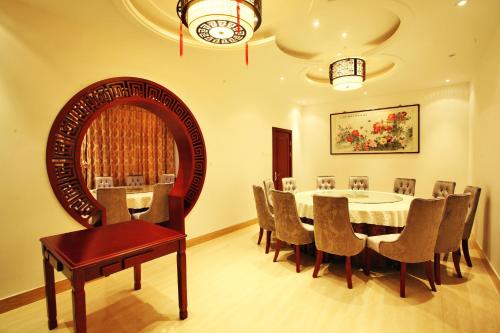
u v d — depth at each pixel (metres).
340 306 2.38
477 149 4.02
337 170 6.59
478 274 2.96
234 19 1.96
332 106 6.61
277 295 2.58
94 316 2.27
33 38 2.53
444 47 3.42
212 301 2.48
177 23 2.97
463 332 2.01
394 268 3.17
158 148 6.75
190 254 3.70
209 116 4.34
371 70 4.79
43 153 2.62
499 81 2.86
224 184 4.65
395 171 5.81
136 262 1.86
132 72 3.28
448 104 5.21
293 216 3.05
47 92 2.62
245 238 4.41
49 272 2.09
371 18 2.95
